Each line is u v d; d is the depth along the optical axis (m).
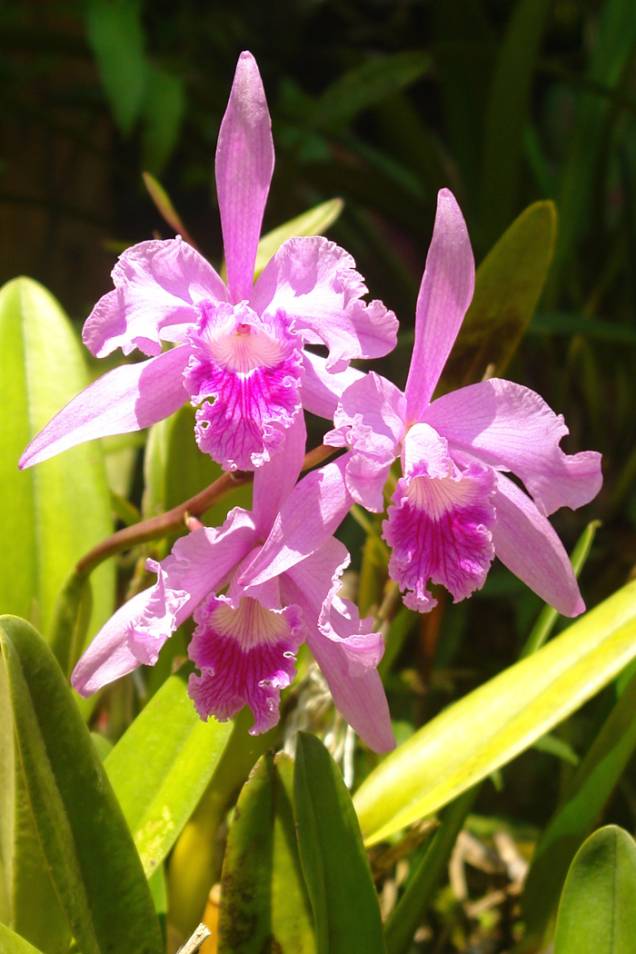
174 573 0.69
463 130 1.35
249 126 0.71
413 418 0.71
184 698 0.77
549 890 0.80
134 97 1.21
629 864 0.69
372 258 1.58
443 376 0.84
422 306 0.70
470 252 0.69
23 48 1.36
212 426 0.69
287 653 0.71
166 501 0.86
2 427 0.86
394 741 0.72
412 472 0.69
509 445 0.71
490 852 0.97
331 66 2.12
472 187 1.37
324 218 0.96
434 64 1.34
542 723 0.75
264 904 0.70
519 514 0.72
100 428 0.70
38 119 1.43
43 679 0.67
